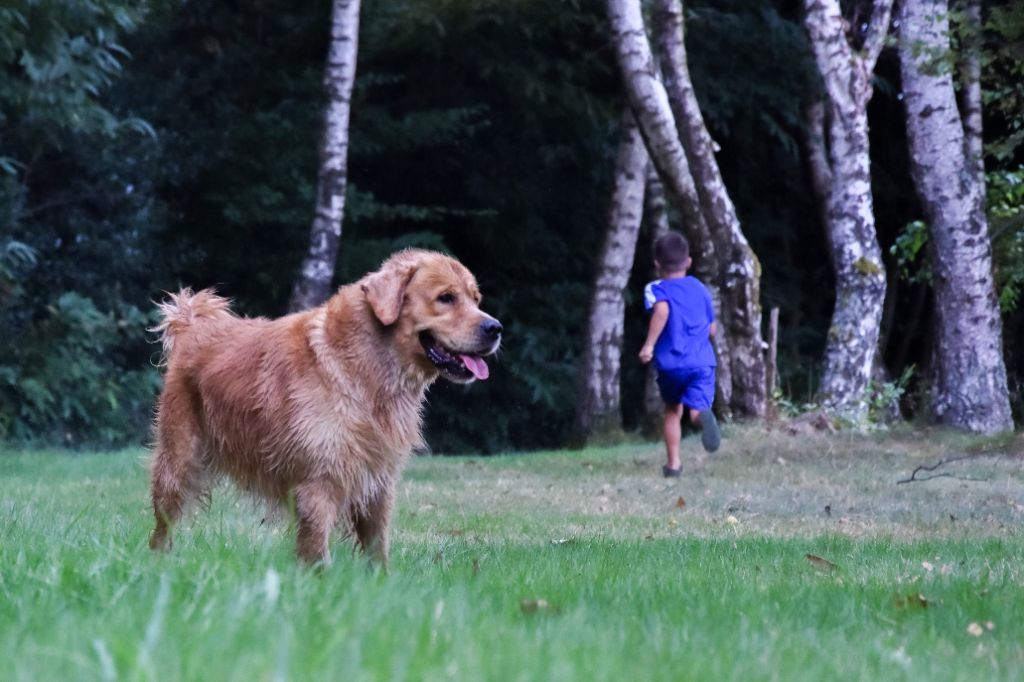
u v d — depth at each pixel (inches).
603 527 383.6
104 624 144.6
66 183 866.1
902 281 1240.2
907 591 235.0
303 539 253.1
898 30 744.3
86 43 729.0
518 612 188.7
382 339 258.8
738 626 185.8
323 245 743.1
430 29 903.1
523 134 1018.7
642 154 852.0
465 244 1066.1
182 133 914.1
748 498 460.8
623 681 135.0
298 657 126.3
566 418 1063.6
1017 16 582.2
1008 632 200.2
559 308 1038.4
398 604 164.1
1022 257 805.2
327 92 741.3
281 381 258.7
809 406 705.0
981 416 705.6
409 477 549.3
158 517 285.7
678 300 525.0
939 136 710.5
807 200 1151.0
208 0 937.5
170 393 285.3
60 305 773.9
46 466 591.5
